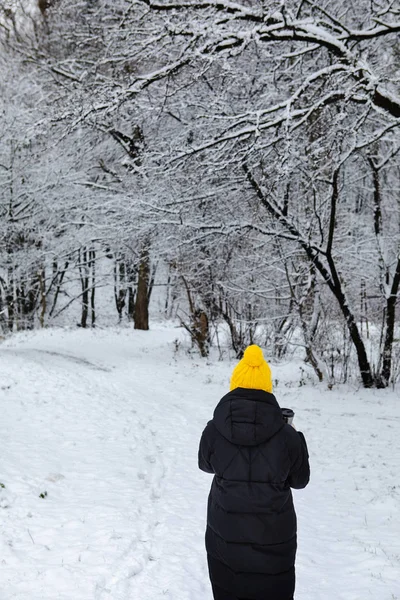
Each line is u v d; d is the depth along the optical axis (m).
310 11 12.10
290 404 12.07
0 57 24.73
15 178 20.86
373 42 13.19
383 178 16.61
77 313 38.53
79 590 3.95
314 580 4.41
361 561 4.80
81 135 20.20
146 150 13.49
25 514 5.27
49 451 7.41
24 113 20.06
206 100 13.23
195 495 6.36
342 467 7.86
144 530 5.16
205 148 10.66
